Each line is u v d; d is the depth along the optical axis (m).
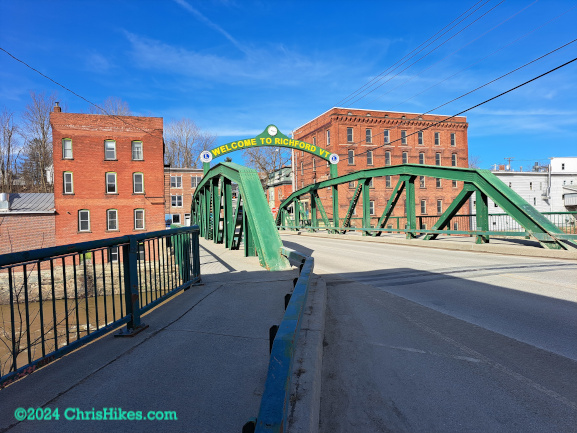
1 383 2.69
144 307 4.60
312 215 28.23
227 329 4.32
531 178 48.94
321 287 6.68
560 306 5.75
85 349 3.69
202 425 2.32
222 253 13.36
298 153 48.09
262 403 1.60
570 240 10.98
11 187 49.38
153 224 31.72
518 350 4.10
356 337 4.70
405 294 6.96
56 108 30.03
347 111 39.66
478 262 10.69
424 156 42.75
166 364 3.29
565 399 3.05
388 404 3.06
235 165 12.45
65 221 29.47
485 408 2.94
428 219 42.22
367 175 20.59
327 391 3.31
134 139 31.33
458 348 4.22
